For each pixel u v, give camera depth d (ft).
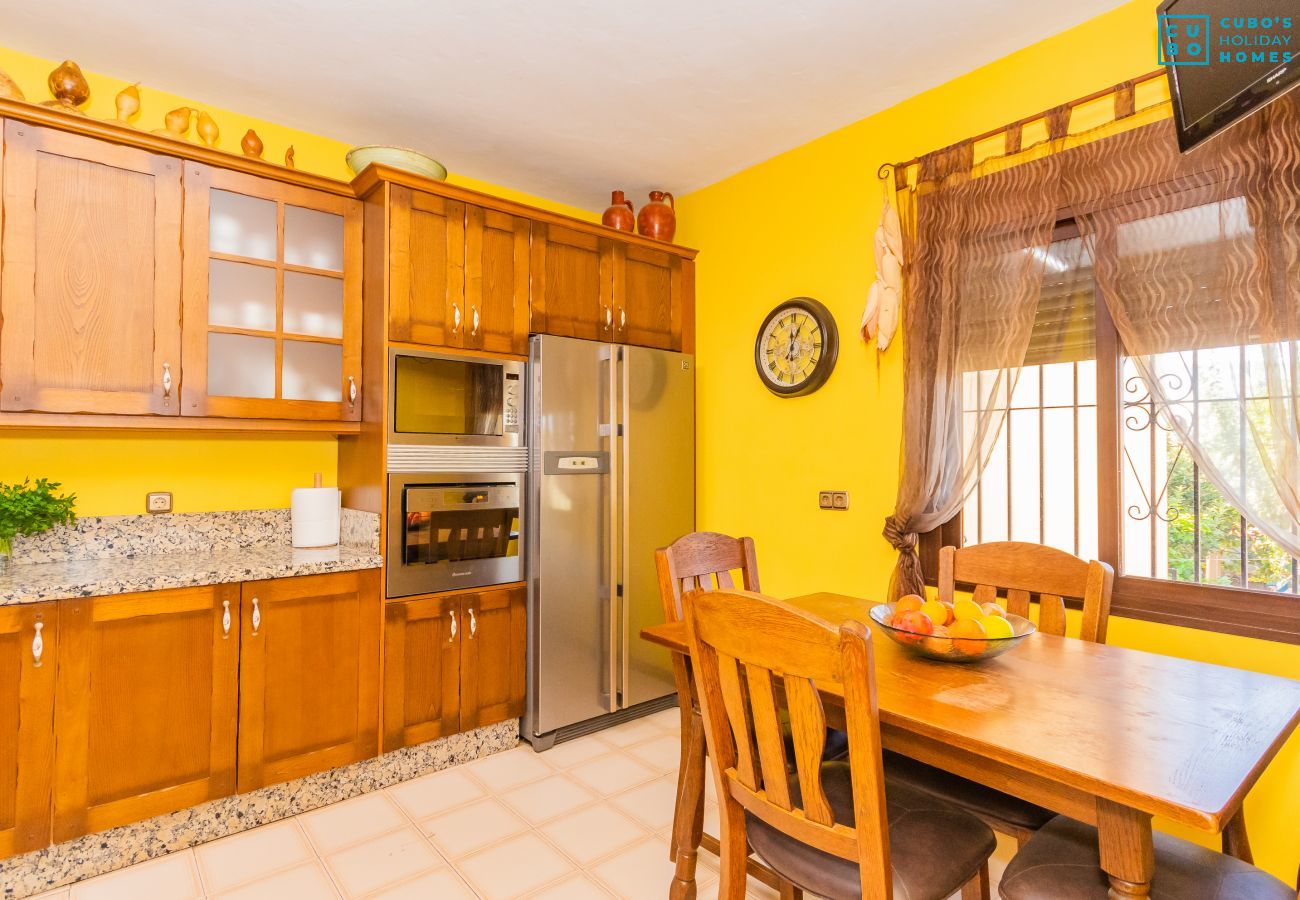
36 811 6.03
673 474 10.66
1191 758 3.36
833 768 5.16
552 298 9.87
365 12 6.90
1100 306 7.05
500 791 7.97
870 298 8.48
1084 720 3.85
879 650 5.29
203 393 7.64
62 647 6.18
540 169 10.79
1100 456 7.06
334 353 8.64
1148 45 6.60
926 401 8.07
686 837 5.62
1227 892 3.69
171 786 6.68
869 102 8.73
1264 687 4.41
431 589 8.50
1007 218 7.44
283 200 8.22
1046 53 7.35
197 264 7.63
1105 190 6.75
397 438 8.32
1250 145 5.83
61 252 6.88
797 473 9.93
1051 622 6.00
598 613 9.74
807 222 9.84
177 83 8.21
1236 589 6.20
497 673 9.06
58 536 7.58
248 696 7.14
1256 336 5.77
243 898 5.95
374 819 7.33
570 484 9.52
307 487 9.43
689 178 11.20
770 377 10.18
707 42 7.46
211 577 6.90
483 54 7.66
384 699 8.07
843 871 3.97
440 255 8.79
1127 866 3.28
